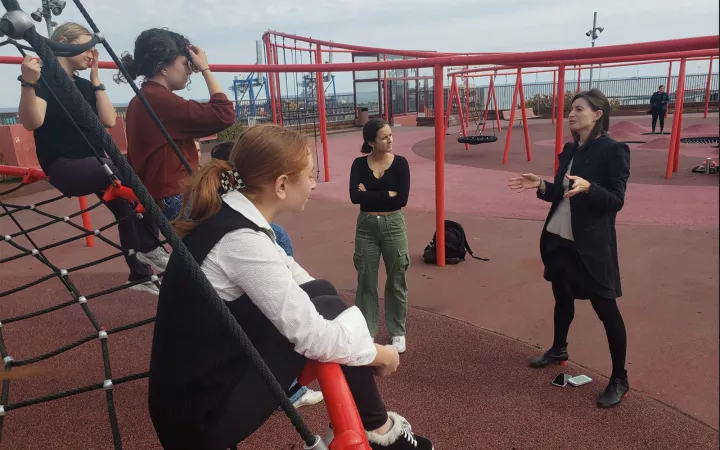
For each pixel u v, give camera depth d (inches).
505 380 122.0
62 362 135.1
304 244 237.3
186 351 56.2
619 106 1235.2
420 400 115.0
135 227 147.3
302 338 52.9
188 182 59.2
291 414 49.3
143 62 117.9
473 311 160.1
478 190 364.5
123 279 197.0
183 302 55.7
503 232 245.0
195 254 55.2
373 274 137.2
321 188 376.2
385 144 129.3
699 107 1128.8
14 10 35.1
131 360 136.2
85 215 240.5
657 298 163.8
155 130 116.9
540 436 101.7
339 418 51.4
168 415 57.6
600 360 129.6
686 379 119.5
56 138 125.0
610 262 110.1
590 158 111.3
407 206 311.3
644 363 127.0
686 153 526.3
